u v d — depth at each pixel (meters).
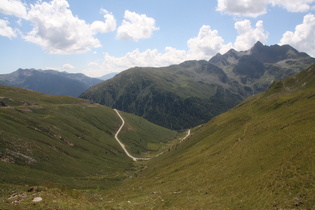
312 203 34.94
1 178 67.06
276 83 188.75
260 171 53.59
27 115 156.75
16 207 28.20
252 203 42.16
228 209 42.91
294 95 127.19
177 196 58.16
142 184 90.94
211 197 51.69
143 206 52.75
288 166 47.78
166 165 119.81
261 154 62.84
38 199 31.52
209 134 139.25
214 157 88.75
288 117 86.38
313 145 51.22
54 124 164.12
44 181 79.38
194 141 146.00
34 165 94.19
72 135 163.12
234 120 137.88
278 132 72.62
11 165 81.69
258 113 129.00
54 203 30.80
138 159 186.25
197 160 95.69
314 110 78.19
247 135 90.00
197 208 46.97
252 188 47.66
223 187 55.06
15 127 121.94
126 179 122.69
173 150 163.12
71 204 32.00
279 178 45.47
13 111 148.25
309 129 62.72
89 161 136.38
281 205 37.53
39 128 141.12
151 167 137.38
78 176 106.00
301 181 41.28
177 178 80.25
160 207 51.81
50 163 104.00
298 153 50.81
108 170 134.38
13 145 97.31
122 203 55.22
